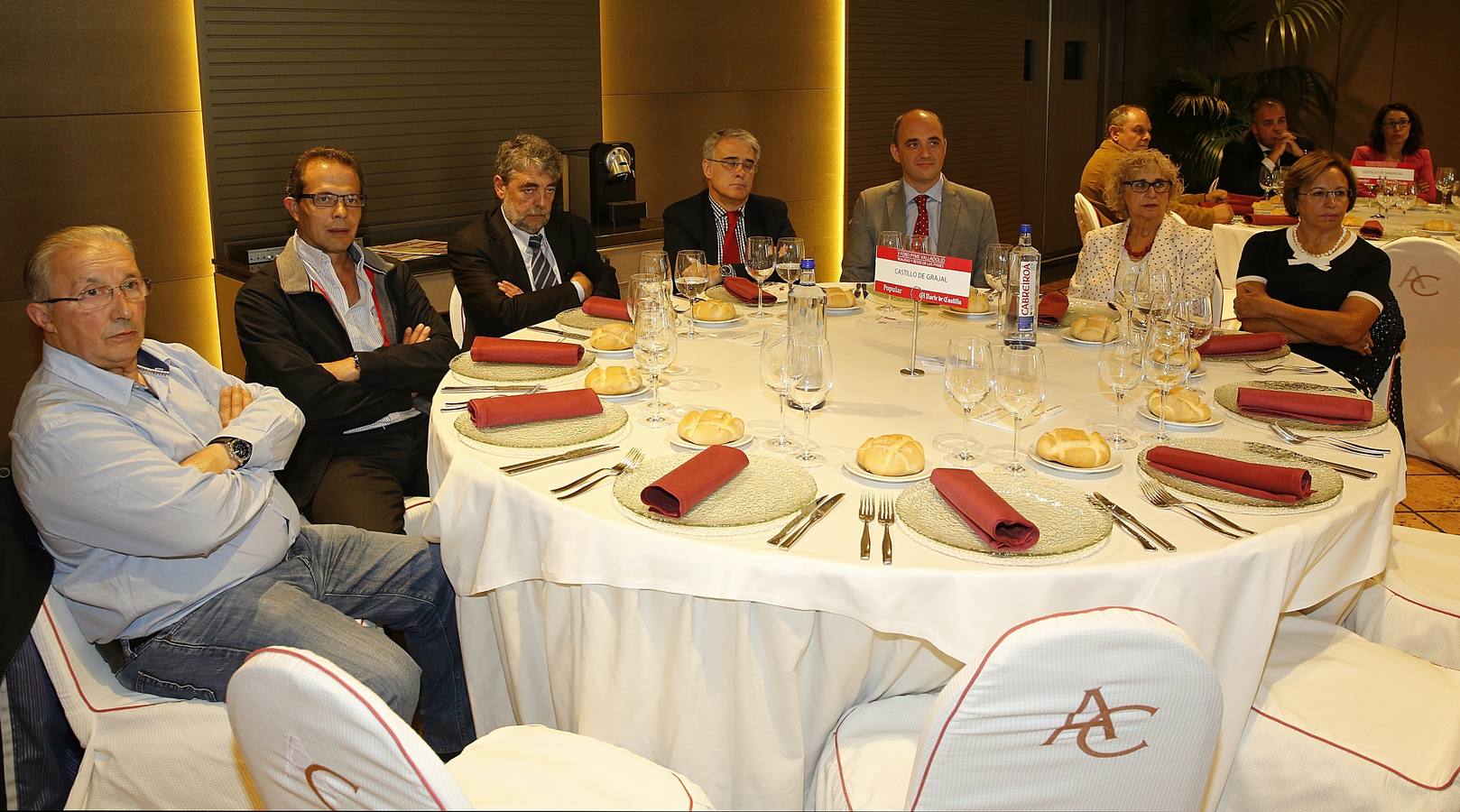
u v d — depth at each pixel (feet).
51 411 6.02
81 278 6.22
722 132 12.29
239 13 13.30
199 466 6.52
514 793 4.82
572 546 5.46
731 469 5.69
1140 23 28.40
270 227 14.17
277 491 7.15
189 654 6.24
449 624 7.59
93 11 12.41
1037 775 4.05
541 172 11.55
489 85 15.97
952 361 5.85
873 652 5.65
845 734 5.35
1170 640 3.86
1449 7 26.30
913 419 6.87
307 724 3.77
